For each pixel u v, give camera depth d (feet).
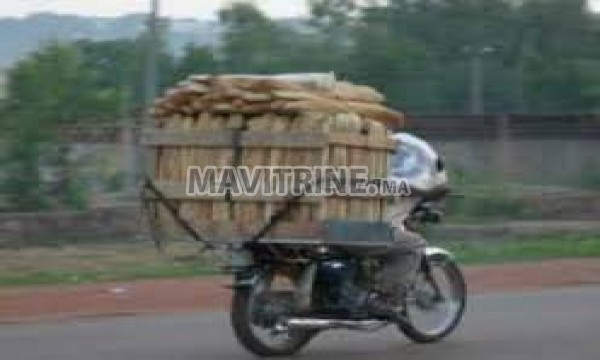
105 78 151.23
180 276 81.20
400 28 209.67
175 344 51.90
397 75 191.72
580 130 162.61
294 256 48.06
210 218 47.52
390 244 49.14
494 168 157.99
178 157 47.85
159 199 48.08
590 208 138.92
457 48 210.38
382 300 49.70
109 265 88.33
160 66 164.45
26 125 115.14
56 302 67.31
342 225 47.24
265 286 47.83
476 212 134.82
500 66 212.02
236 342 52.42
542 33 219.61
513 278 80.12
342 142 46.80
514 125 162.09
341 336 53.88
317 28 200.85
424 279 51.60
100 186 117.70
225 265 48.16
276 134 46.44
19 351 50.01
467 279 79.25
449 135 161.68
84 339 53.36
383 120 48.78
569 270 85.15
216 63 176.65
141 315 62.44
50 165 115.96
